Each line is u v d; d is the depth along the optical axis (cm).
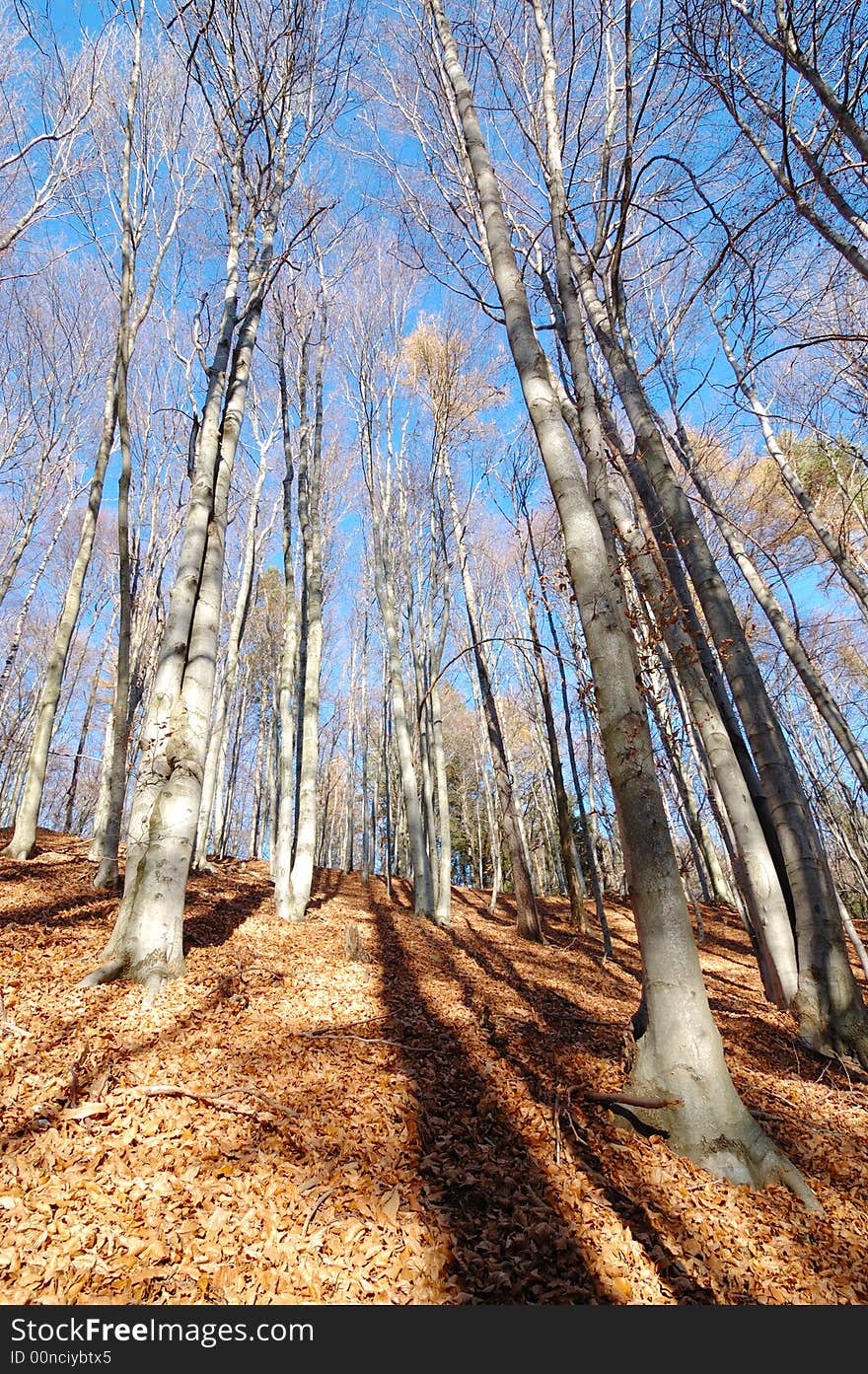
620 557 833
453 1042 571
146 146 1156
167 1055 450
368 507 1988
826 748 2352
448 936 1275
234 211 888
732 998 927
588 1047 590
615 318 891
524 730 3005
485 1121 429
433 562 1875
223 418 823
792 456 1150
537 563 1488
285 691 1201
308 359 1550
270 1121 383
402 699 1580
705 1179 379
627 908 2003
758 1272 319
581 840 2559
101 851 1227
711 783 972
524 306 564
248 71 941
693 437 1270
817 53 473
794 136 507
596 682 473
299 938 959
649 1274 309
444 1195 346
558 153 696
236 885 1398
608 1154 398
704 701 768
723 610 812
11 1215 283
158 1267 270
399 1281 285
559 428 524
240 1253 286
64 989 535
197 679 687
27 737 2823
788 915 718
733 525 910
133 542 1775
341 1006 641
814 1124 492
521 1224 329
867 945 1407
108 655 2416
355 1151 371
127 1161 331
